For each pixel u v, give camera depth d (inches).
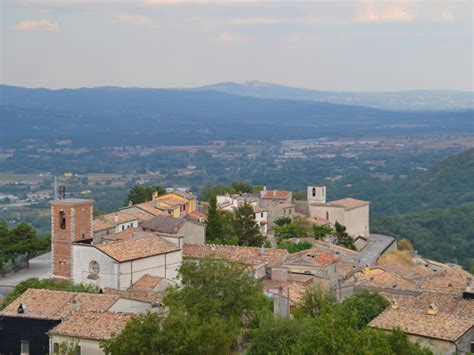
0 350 2982.3
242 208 5964.6
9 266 5570.9
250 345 2967.5
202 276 3149.6
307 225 7047.2
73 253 4158.5
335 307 3193.9
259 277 4254.4
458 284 4365.2
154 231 5226.4
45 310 3041.3
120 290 3799.2
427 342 2760.8
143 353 2395.4
